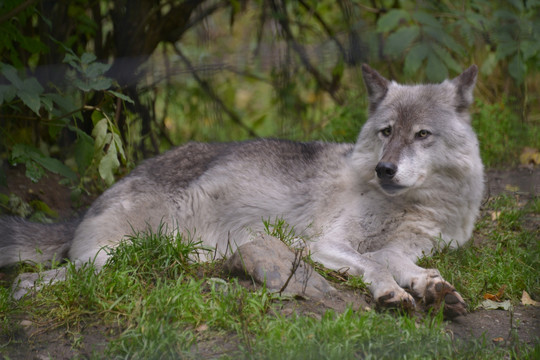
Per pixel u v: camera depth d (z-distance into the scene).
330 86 14.82
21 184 10.59
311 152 8.90
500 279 7.55
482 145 12.37
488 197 10.42
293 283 6.86
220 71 13.38
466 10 12.95
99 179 10.96
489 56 14.18
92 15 11.80
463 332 6.48
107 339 6.12
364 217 8.10
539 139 13.98
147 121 12.28
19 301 6.85
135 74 10.90
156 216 8.34
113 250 7.47
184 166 8.76
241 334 5.98
